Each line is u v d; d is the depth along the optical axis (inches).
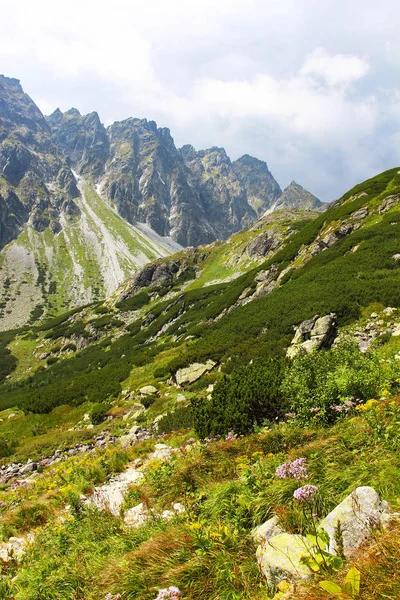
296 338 1039.6
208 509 222.7
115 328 4005.9
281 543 144.3
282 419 465.1
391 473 174.7
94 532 269.4
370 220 1999.3
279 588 120.3
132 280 5162.4
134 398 1223.5
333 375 400.2
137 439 812.6
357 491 151.2
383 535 122.8
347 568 115.2
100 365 2719.0
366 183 2522.1
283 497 190.4
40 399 1503.4
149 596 155.7
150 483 343.9
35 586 209.3
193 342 1656.0
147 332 3048.7
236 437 452.4
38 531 314.2
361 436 235.8
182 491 295.9
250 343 1192.8
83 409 1354.6
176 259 5231.3
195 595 145.5
